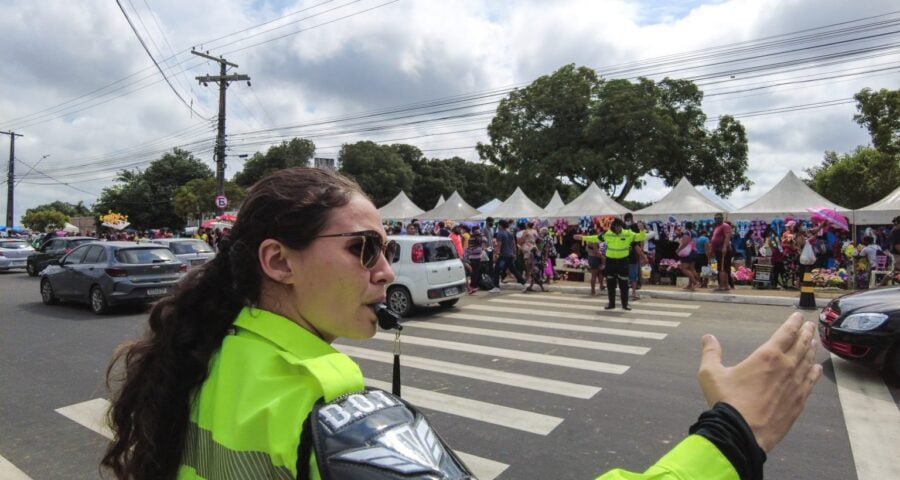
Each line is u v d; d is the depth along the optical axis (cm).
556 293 1290
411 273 977
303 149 5950
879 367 548
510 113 3347
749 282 1388
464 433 434
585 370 605
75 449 416
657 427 439
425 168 6419
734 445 73
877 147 2336
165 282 1061
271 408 79
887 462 376
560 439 420
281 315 95
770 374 79
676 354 671
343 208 94
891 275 1198
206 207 4169
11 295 1350
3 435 443
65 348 748
